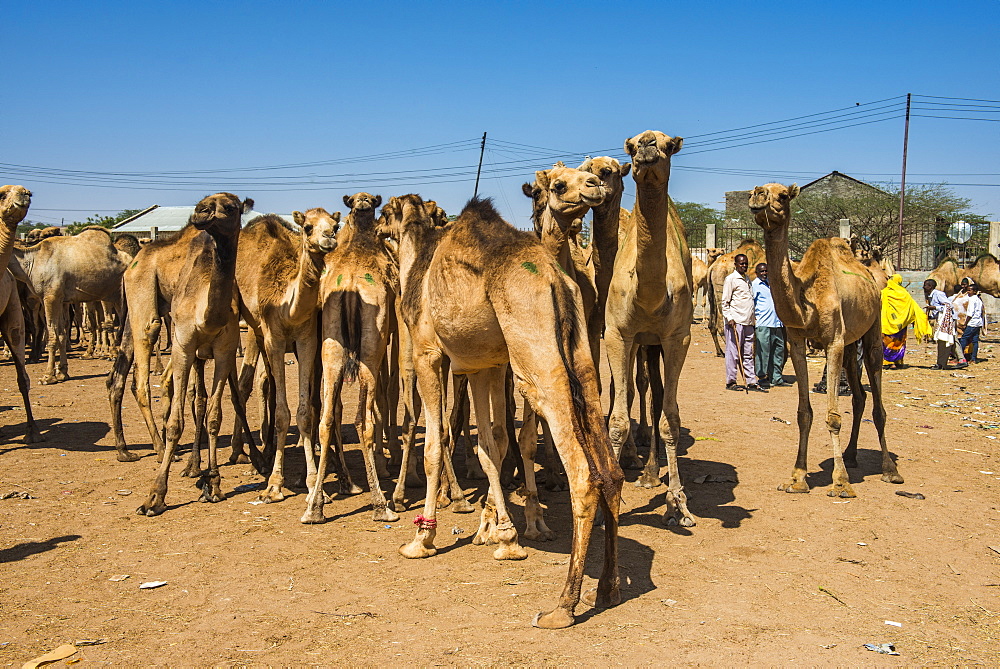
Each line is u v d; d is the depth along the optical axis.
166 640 4.34
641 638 4.34
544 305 4.69
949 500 7.32
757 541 6.12
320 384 8.53
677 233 6.95
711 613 4.71
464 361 5.55
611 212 6.13
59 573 5.39
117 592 5.05
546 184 5.99
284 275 7.02
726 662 4.09
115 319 20.02
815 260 7.66
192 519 6.70
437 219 7.78
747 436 10.23
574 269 6.16
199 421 8.10
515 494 7.50
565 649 4.20
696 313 31.28
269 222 8.22
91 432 10.45
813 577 5.36
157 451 8.87
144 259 8.63
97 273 15.09
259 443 9.96
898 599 5.02
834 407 7.50
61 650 4.18
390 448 8.77
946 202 44.88
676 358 6.52
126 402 12.77
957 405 12.48
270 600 4.91
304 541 6.11
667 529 6.39
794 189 7.09
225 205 6.57
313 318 7.12
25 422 10.94
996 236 27.39
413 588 5.09
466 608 4.75
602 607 4.76
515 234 5.08
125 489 7.68
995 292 24.17
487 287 4.97
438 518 6.81
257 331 8.16
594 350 6.40
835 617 4.70
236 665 4.05
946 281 22.98
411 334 5.93
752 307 13.85
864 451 9.45
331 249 6.29
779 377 14.70
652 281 5.98
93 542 6.07
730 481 7.99
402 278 6.77
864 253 14.57
